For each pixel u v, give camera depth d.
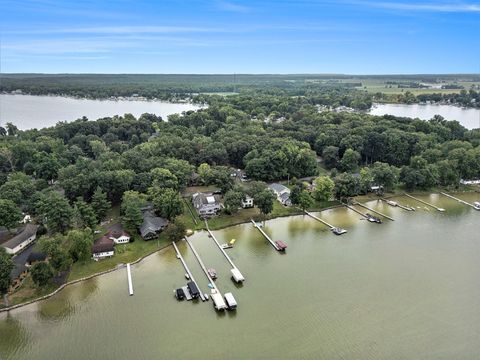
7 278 77.38
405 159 181.50
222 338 71.38
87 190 123.56
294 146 172.62
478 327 74.62
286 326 74.75
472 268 96.56
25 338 71.75
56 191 122.94
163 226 114.69
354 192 143.88
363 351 68.25
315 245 109.38
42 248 87.81
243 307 80.69
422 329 74.00
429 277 92.31
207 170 151.00
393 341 70.81
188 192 146.38
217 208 128.25
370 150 187.62
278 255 103.31
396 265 97.88
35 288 85.12
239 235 115.81
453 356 67.25
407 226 122.69
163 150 175.38
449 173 156.50
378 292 86.00
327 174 173.38
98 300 82.75
